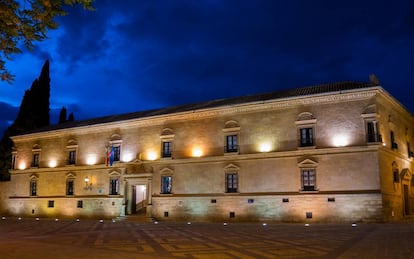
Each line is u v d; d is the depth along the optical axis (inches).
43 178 2192.4
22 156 2322.8
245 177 1577.3
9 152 2593.5
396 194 1475.1
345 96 1416.1
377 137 1353.3
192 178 1704.0
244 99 1764.3
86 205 1991.9
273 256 594.2
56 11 452.4
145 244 782.5
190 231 1117.1
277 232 1031.6
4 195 2358.5
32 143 2289.6
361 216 1332.4
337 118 1428.4
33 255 634.8
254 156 1563.7
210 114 1694.1
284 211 1471.5
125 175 1887.3
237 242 796.6
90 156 2028.8
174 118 1788.9
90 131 2053.4
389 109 1530.5
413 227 1091.9
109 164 1918.1
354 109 1403.8
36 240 887.1
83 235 1015.6
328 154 1423.5
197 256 605.9
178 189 1731.1
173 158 1761.8
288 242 778.8
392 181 1456.7
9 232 1139.9
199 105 1899.6
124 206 1865.2
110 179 1941.4
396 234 886.4
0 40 456.4
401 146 1642.5
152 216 1776.6
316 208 1413.6
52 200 2124.8
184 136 1758.1
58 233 1090.1
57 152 2164.1
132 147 1902.1
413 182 1716.3
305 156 1465.3
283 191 1486.2
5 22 439.5
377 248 651.5
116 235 1006.4
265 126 1566.2
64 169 2108.8
